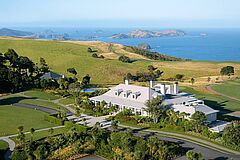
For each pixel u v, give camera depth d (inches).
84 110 3686.0
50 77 5275.6
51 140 2479.1
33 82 4906.5
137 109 3447.3
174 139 2743.6
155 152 2331.4
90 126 3053.6
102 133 2657.5
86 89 5103.3
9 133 2837.1
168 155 2331.4
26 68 5334.6
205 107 3329.2
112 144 2412.6
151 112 3166.8
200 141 2691.9
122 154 2311.8
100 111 3597.4
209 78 6225.4
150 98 3582.7
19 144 2501.2
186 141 2691.9
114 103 3673.7
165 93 3818.9
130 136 2463.1
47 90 4771.2
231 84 5767.7
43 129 2979.8
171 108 3314.5
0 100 4089.6
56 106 3912.4
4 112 3543.3
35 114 3523.6
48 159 2229.3
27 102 4067.4
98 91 4507.9
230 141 2564.0
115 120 3043.8
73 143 2460.6
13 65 5295.3
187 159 2279.8
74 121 3230.8
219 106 4133.9
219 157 2347.4
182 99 3627.0
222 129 2967.5
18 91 4640.8
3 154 2311.8
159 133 2903.5
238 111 3885.3
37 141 2527.1
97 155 2370.8
